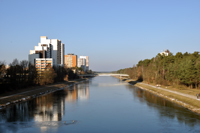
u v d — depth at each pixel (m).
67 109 83.81
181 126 58.84
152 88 153.00
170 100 101.56
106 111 80.06
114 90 159.75
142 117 70.00
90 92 146.00
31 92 127.31
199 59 121.44
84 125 61.19
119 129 57.59
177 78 133.00
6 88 116.94
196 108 76.38
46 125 60.75
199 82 119.56
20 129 56.88
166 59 167.12
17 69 132.62
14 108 84.88
